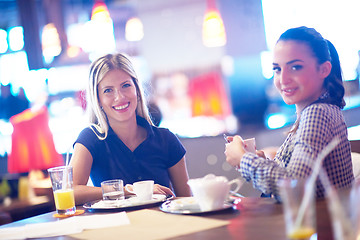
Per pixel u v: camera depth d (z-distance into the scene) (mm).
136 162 2355
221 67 6797
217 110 6742
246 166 1621
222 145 5719
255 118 6402
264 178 1563
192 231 1352
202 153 5785
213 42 5766
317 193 1591
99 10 5500
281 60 1741
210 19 5738
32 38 6320
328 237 1167
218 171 5699
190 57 7035
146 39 7312
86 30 6535
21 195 3686
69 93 6336
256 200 1696
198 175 5793
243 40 6641
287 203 1044
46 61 6379
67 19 6574
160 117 3271
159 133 2494
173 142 2506
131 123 2398
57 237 1455
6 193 3758
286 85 1737
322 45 1735
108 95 2328
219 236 1268
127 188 2078
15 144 4227
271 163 1582
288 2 6301
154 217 1597
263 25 6516
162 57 7188
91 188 2160
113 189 1845
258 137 6059
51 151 4281
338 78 1795
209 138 5789
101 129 2389
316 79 1731
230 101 6680
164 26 7160
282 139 6016
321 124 1586
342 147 1641
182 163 2516
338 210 977
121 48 6973
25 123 4207
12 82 6344
